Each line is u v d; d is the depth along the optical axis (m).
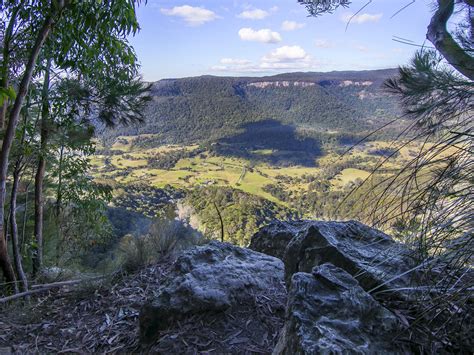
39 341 2.38
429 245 1.19
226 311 2.09
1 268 4.10
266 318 2.02
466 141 1.10
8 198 5.82
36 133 4.99
